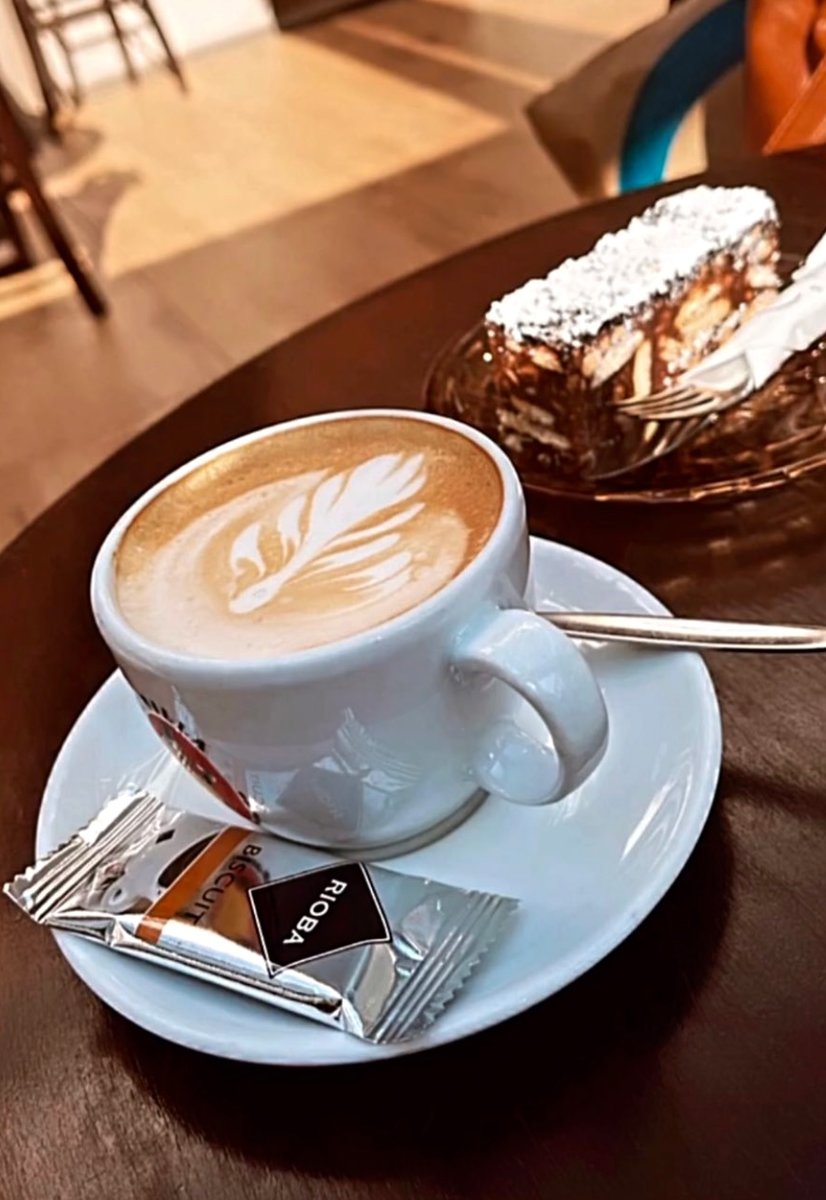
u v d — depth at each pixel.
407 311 0.76
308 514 0.43
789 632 0.43
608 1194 0.32
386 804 0.40
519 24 3.41
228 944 0.37
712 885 0.38
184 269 2.50
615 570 0.50
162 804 0.44
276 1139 0.35
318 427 0.47
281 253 2.47
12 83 3.52
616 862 0.38
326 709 0.36
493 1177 0.33
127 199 2.89
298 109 3.18
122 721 0.49
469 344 0.70
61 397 2.15
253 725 0.37
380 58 3.41
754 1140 0.32
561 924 0.36
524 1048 0.35
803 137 0.95
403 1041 0.34
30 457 2.00
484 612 0.37
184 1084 0.37
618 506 0.57
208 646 0.38
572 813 0.41
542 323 0.61
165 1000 0.37
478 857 0.40
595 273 0.65
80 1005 0.40
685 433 0.59
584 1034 0.35
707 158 1.27
